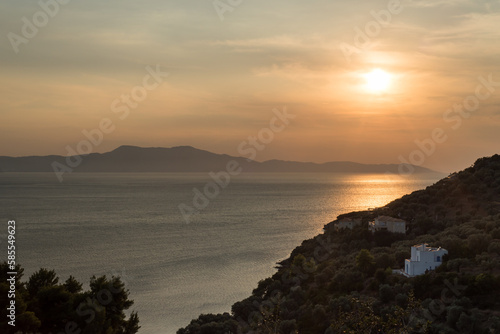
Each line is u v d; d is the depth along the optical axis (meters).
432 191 112.62
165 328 75.25
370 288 62.69
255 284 103.75
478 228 80.94
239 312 72.75
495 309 49.47
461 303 50.44
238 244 156.88
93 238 169.38
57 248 147.62
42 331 42.25
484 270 58.72
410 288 57.16
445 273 57.62
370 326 45.97
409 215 103.00
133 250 145.38
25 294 43.41
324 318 57.19
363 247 91.50
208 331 65.12
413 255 66.38
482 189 104.06
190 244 157.00
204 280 107.25
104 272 114.44
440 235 82.25
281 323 57.62
